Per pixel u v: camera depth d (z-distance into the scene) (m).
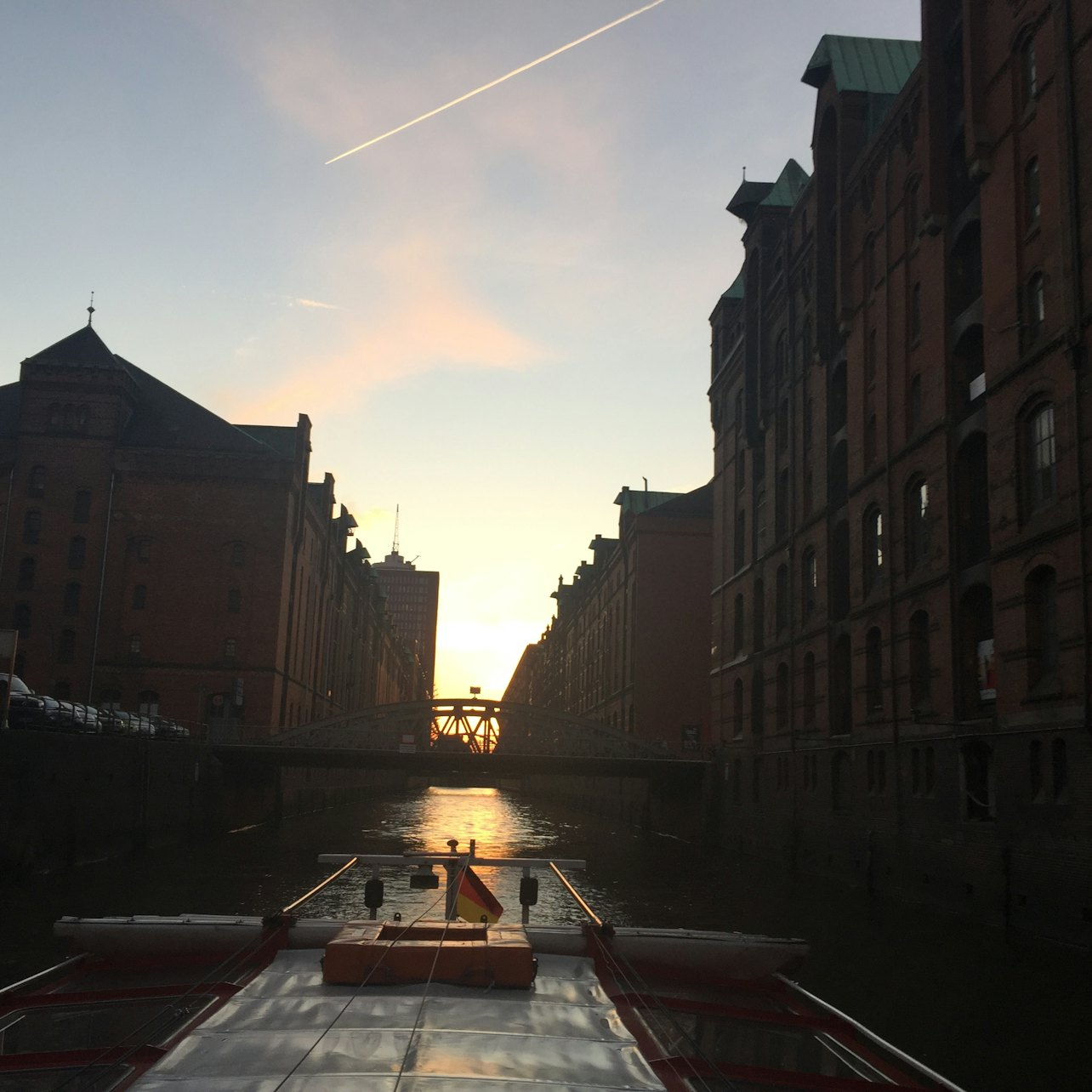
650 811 59.50
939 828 25.56
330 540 78.12
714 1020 7.02
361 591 101.44
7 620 56.69
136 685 57.12
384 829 54.22
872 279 32.84
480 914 9.47
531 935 7.85
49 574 57.25
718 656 51.03
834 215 36.53
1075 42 21.36
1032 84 23.33
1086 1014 14.52
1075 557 20.41
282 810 59.66
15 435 59.47
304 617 68.06
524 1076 4.95
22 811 27.41
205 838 44.53
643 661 66.06
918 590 27.97
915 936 21.12
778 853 38.06
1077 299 20.72
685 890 29.19
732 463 49.91
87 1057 5.68
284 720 61.62
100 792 33.09
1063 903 19.92
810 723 36.62
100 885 27.31
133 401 61.16
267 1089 4.64
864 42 36.69
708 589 67.12
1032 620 22.16
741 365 48.72
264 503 59.62
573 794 95.88
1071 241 20.95
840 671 34.44
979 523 26.27
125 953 7.76
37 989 7.37
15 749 26.86
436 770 48.97
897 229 30.75
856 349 33.88
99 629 57.19
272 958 7.33
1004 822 22.47
